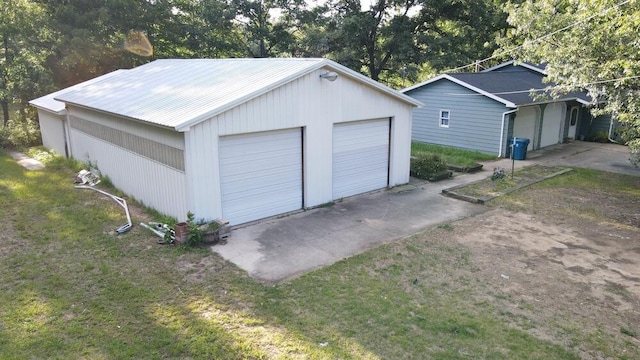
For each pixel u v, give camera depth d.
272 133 9.95
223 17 28.08
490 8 27.98
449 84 18.89
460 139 18.94
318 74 10.38
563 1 12.23
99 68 25.50
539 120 19.14
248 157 9.64
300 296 6.68
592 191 12.61
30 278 7.22
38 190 12.35
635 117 9.88
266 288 6.91
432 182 13.57
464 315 6.21
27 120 22.02
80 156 15.09
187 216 8.79
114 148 12.03
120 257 8.00
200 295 6.70
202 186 8.93
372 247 8.54
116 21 24.47
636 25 9.07
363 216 10.38
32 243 8.62
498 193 12.26
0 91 22.25
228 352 5.38
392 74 33.53
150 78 13.98
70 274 7.35
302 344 5.54
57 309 6.29
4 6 22.38
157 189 10.05
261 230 9.44
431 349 5.46
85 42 22.39
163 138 9.33
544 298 6.70
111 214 10.27
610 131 20.98
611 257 8.16
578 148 19.58
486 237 9.11
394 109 12.39
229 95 9.41
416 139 20.78
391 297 6.67
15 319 6.02
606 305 6.51
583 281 7.24
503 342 5.62
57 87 24.47
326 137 10.92
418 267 7.70
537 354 5.39
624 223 9.98
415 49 29.41
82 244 8.56
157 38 27.91
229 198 9.49
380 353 5.37
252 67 11.62
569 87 11.42
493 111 17.45
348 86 11.11
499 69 24.06
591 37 10.45
